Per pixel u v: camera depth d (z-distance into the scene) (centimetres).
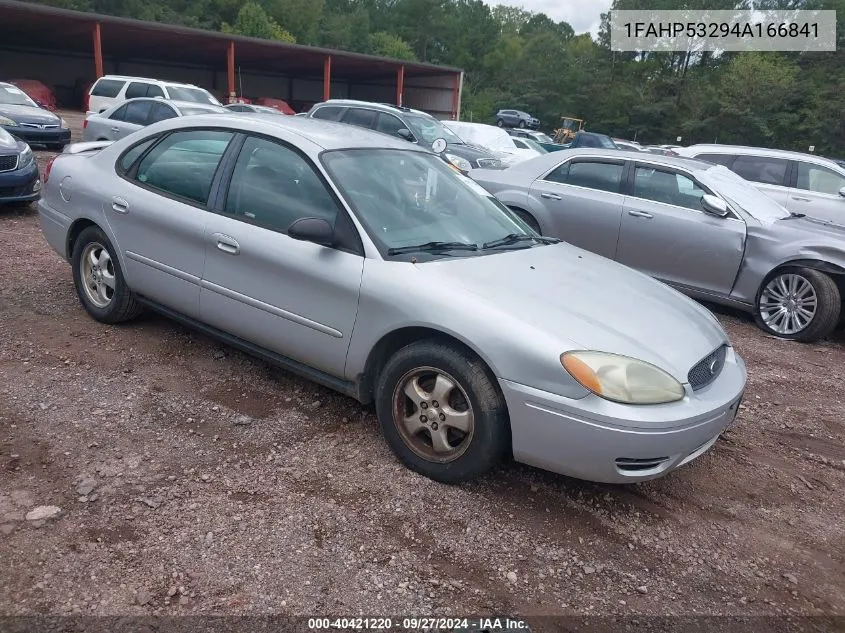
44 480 310
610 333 317
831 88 5394
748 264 677
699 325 363
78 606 242
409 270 339
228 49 3509
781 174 1026
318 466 343
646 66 6994
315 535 292
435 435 332
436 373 329
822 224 718
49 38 3628
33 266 629
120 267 461
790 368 582
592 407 292
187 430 365
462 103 7519
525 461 315
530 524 315
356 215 360
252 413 390
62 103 4084
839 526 345
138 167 459
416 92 4734
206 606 248
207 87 4662
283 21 7800
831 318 641
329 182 371
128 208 447
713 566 302
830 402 512
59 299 541
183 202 424
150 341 473
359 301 345
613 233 737
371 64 4175
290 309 373
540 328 307
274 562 273
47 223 516
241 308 396
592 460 298
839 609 283
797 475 393
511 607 263
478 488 336
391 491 327
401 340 348
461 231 396
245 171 406
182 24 6681
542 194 778
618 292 368
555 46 7919
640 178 736
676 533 323
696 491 363
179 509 300
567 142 4244
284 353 389
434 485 335
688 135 6103
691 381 321
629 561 298
